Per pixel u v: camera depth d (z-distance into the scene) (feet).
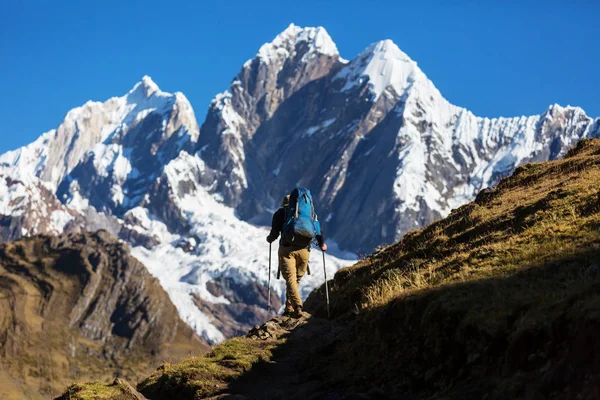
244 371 37.96
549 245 35.96
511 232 43.93
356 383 32.32
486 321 27.86
